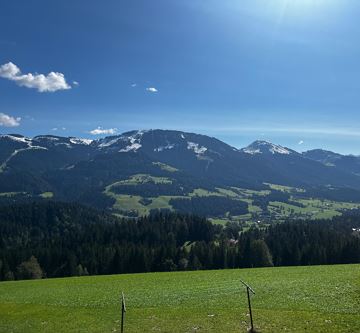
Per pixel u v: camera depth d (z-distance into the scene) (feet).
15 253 479.00
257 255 411.13
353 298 108.58
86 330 101.45
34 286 189.67
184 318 103.71
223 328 93.30
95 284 182.29
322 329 86.53
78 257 470.80
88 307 124.47
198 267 404.57
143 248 419.74
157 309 115.03
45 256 468.75
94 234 579.48
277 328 89.71
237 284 149.48
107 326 103.24
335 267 201.36
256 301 114.32
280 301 111.96
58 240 586.45
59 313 119.75
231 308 108.99
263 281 152.66
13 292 171.63
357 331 83.66
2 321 116.06
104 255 432.25
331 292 118.21
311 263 401.08
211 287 146.82
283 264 420.77
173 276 197.36
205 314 105.40
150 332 95.40
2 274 417.08
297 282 142.61
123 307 78.38
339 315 94.53
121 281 187.52
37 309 126.52
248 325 93.66
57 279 220.84
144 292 145.38
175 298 128.77
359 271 165.27
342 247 396.57
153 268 408.87
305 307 103.35
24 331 105.09
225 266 412.57
